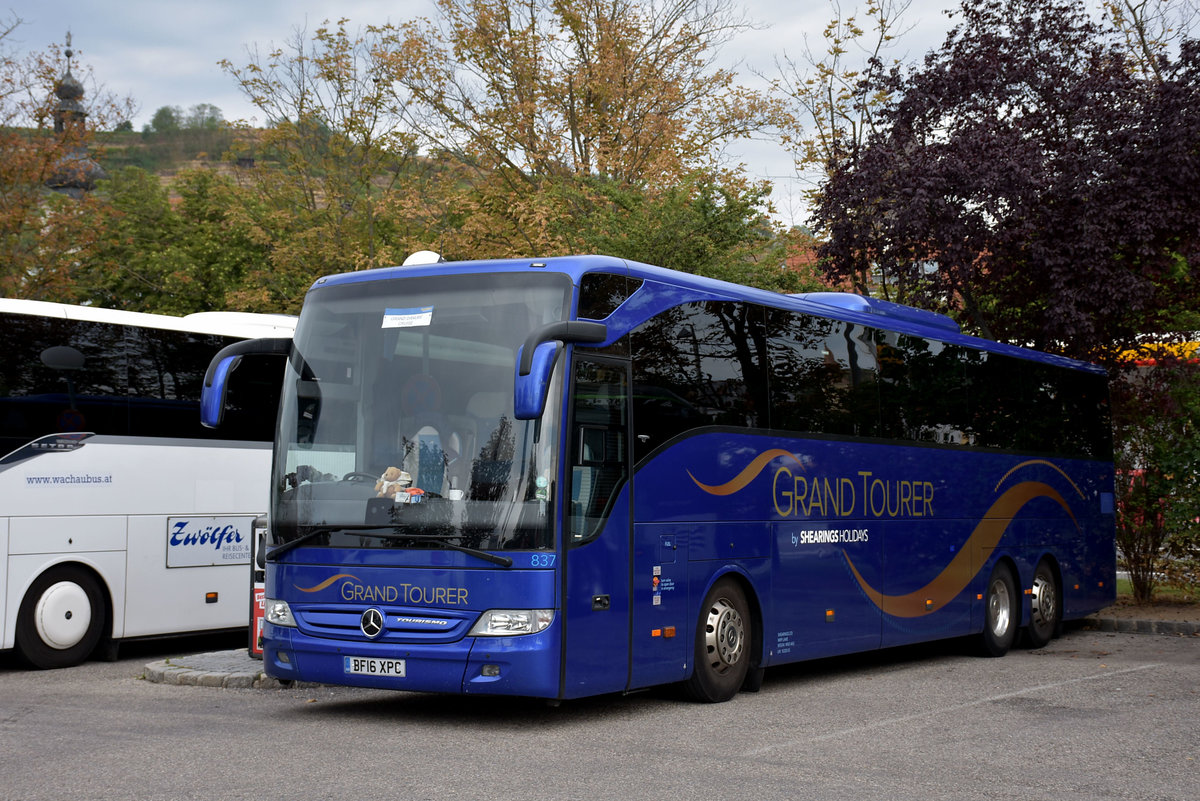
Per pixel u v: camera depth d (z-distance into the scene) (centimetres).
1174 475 1920
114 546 1388
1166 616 1900
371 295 995
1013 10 1994
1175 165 1791
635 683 969
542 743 871
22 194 2958
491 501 903
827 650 1227
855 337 1323
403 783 723
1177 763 815
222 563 1494
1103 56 1981
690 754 830
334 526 950
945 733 928
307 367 1005
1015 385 1638
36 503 1322
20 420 1319
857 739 897
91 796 685
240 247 4709
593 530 932
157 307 4678
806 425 1217
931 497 1423
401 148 3253
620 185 2838
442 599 902
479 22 3241
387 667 916
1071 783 748
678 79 3353
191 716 998
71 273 3116
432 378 950
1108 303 1834
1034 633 1630
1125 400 2003
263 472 1545
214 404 989
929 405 1438
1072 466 1761
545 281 945
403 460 941
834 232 1991
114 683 1225
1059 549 1703
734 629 1101
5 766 776
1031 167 1838
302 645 952
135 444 1415
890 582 1335
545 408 911
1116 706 1079
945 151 1892
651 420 1006
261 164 3328
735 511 1103
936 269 1995
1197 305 1972
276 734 905
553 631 888
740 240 2503
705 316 1091
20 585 1306
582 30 3366
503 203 3256
